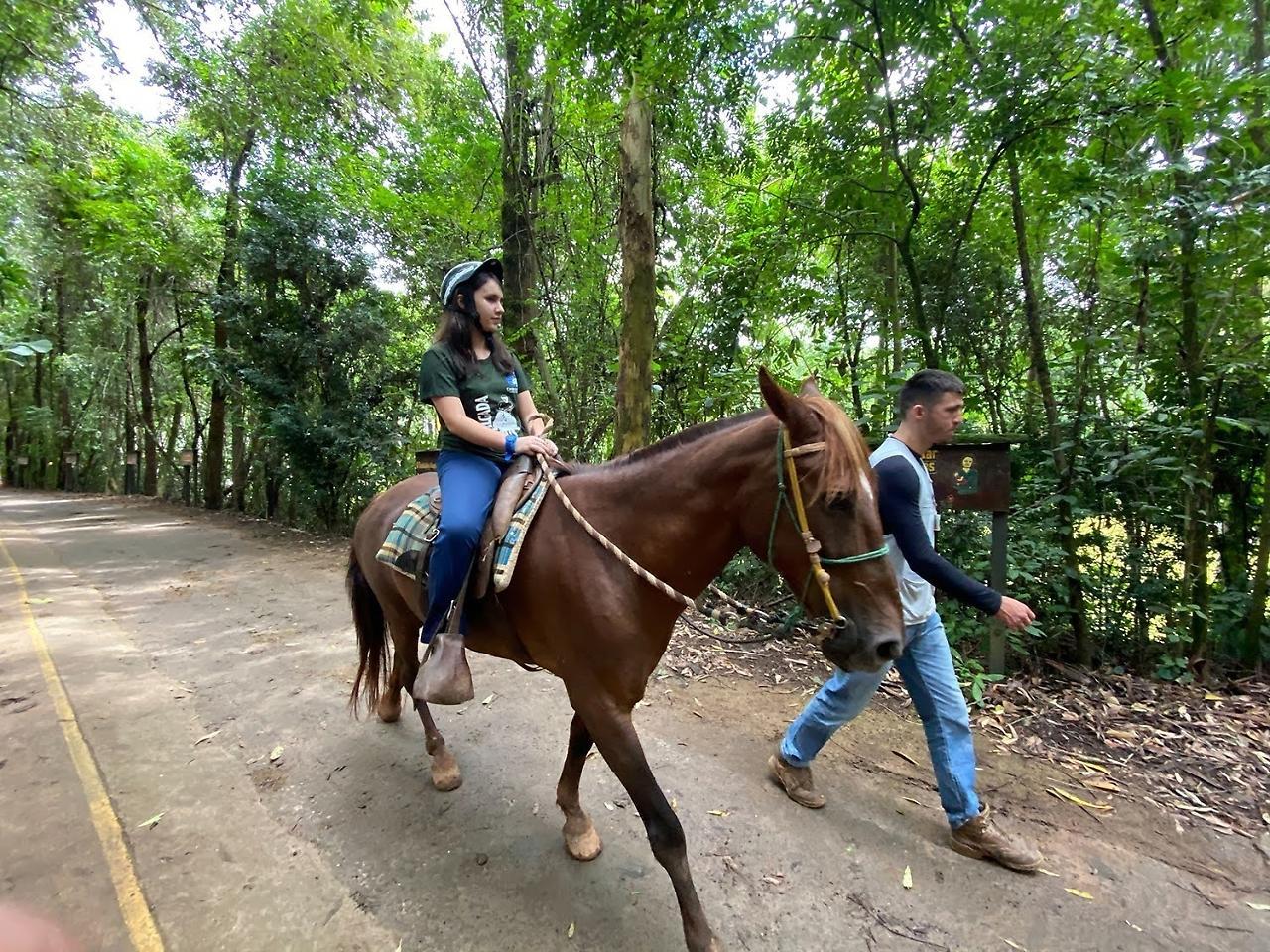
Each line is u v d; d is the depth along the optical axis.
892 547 2.32
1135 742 3.13
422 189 9.01
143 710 3.39
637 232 5.04
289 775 2.78
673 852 1.81
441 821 2.48
